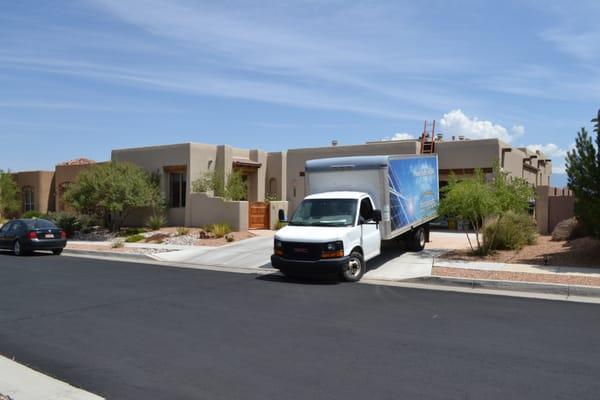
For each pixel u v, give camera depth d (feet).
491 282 40.29
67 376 20.57
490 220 55.77
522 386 19.13
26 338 26.09
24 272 50.57
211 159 95.14
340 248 42.45
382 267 49.73
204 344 24.79
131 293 38.50
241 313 31.50
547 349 23.82
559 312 31.63
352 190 50.31
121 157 101.86
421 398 17.99
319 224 45.44
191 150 91.15
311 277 46.52
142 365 21.80
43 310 32.60
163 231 85.81
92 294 38.14
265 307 33.30
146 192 89.25
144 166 97.91
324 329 27.53
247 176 104.99
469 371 20.79
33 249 66.85
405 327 27.89
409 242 58.23
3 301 35.53
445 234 78.54
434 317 30.27
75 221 92.53
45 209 126.11
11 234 68.85
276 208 88.84
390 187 49.85
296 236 43.27
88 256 67.56
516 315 30.81
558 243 57.67
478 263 49.08
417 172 57.57
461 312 31.68
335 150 92.07
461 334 26.45
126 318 30.32
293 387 19.10
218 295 37.68
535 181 112.78
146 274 49.34
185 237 76.59
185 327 28.09
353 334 26.45
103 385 19.56
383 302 34.88
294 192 97.14
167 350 23.89
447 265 48.39
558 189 88.94
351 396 18.19
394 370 20.90
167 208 94.17
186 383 19.65
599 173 46.73
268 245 67.36
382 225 48.93
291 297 36.81
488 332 26.84
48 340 25.73
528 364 21.66
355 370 20.93
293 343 24.86
